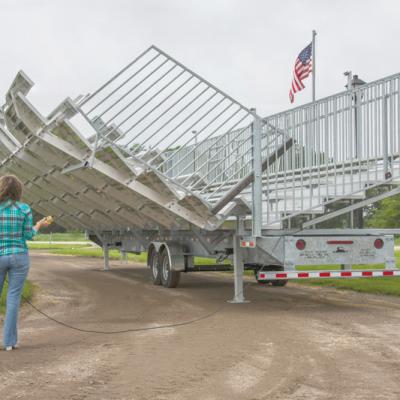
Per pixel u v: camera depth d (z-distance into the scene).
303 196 10.92
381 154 9.50
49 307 10.75
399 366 5.86
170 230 15.16
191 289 14.11
